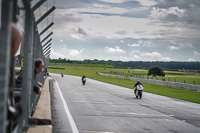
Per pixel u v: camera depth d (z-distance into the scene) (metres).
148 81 57.06
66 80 57.69
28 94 4.73
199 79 94.44
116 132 8.36
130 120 10.89
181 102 21.66
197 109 16.81
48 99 9.40
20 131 3.76
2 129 1.62
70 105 15.34
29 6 4.11
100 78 83.88
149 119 11.42
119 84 51.59
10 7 1.69
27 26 4.12
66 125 9.22
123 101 19.48
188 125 10.38
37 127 4.69
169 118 12.05
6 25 1.65
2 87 1.58
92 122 10.02
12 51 2.20
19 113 2.35
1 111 1.58
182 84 41.00
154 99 23.00
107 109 14.18
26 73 4.14
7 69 1.68
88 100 18.80
